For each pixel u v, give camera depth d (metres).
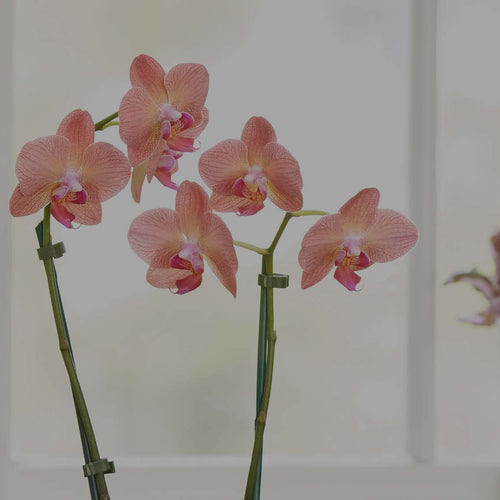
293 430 1.72
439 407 1.72
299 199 1.25
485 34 1.72
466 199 1.74
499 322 1.52
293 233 1.72
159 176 1.26
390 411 1.72
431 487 1.64
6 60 1.58
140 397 1.69
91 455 1.26
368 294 1.72
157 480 1.60
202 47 1.68
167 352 1.69
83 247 1.68
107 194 1.26
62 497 1.59
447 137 1.73
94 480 1.27
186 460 1.64
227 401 1.71
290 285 1.72
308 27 1.69
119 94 1.66
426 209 1.66
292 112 1.70
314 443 1.72
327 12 1.70
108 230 1.68
